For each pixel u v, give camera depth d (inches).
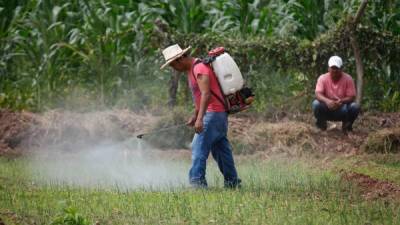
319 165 1579.7
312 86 1984.5
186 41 1980.8
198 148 1268.5
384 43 1971.0
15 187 1291.8
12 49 2356.1
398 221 1020.5
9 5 2439.7
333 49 1963.6
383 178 1409.9
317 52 1959.9
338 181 1322.6
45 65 2199.8
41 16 2282.2
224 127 1273.4
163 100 2065.7
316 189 1245.7
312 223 997.8
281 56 1971.0
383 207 1098.1
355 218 1033.5
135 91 2085.4
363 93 2009.1
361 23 2012.8
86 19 2295.8
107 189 1269.7
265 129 1801.2
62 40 2252.7
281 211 1069.8
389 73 2016.5
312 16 2268.7
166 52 1268.5
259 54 1974.7
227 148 1285.7
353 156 1674.5
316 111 1813.5
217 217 1035.3
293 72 1995.6
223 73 1256.8
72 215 944.3
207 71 1251.8
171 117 1830.7
